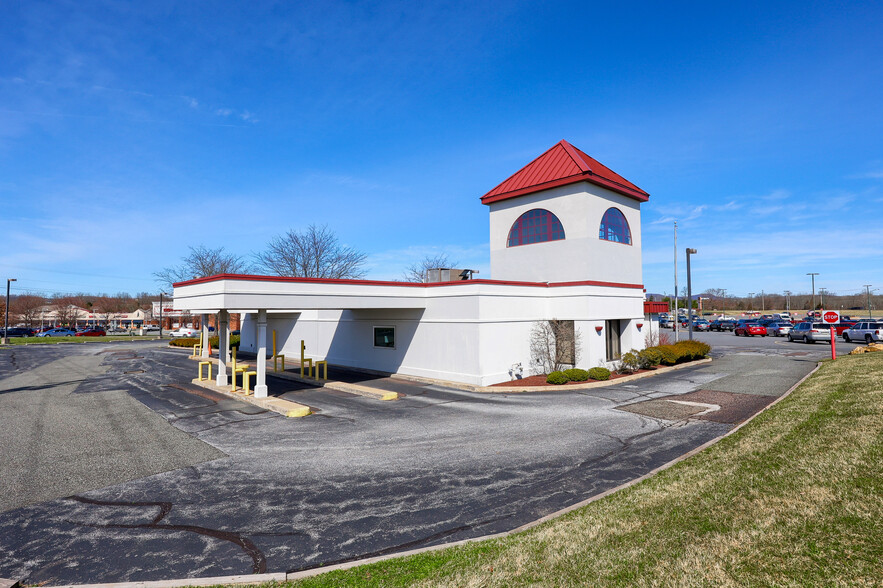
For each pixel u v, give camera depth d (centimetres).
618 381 1652
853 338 3131
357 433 1050
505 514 625
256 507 667
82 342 4600
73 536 588
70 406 1385
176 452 926
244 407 1351
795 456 682
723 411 1170
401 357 1911
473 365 1616
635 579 419
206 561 524
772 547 443
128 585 469
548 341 1789
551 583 426
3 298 7975
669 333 4331
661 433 991
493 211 2245
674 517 536
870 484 544
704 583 401
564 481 736
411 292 1777
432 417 1190
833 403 973
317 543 561
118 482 769
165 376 2034
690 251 2705
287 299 1447
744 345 3183
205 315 2995
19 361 2812
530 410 1250
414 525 602
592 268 1903
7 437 1041
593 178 1870
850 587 371
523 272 2106
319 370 2086
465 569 465
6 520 636
